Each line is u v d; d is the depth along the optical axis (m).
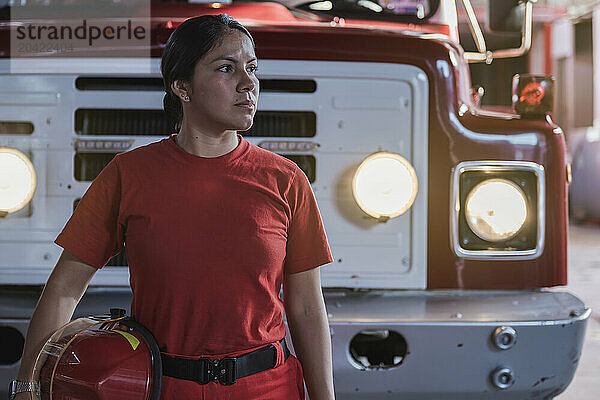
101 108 2.64
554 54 17.92
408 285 2.67
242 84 1.60
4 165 2.58
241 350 1.61
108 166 1.67
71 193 2.66
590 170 15.47
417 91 2.64
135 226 1.61
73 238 1.65
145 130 2.68
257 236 1.60
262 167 1.66
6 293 2.63
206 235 1.59
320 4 3.24
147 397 1.54
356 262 2.66
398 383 2.38
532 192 2.69
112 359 1.52
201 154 1.64
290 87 2.72
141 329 1.59
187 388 1.58
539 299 2.62
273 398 1.63
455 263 2.67
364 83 2.64
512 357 2.39
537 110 2.76
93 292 2.58
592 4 15.62
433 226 2.66
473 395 2.41
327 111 2.64
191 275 1.58
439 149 2.65
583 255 10.01
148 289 1.61
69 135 2.64
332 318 2.38
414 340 2.36
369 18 3.30
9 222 2.65
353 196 2.64
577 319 2.43
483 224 2.65
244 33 1.63
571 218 16.16
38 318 1.64
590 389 4.10
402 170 2.58
